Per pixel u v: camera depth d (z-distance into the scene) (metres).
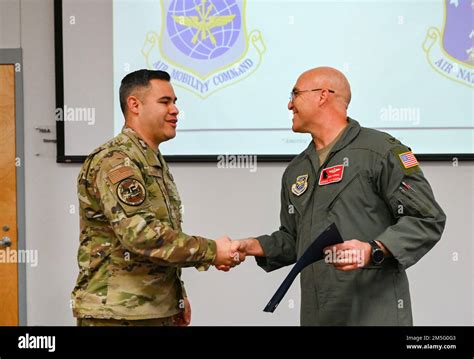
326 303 1.96
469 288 2.96
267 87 2.91
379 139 1.98
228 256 1.91
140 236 1.76
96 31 2.95
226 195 2.96
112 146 1.88
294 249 2.19
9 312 3.00
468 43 2.88
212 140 2.93
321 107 2.05
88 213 1.88
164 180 1.98
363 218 1.95
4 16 2.98
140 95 1.94
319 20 2.89
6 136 2.99
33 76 2.99
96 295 1.85
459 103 2.89
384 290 1.93
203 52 2.92
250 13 2.91
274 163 2.95
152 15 2.93
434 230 1.88
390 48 2.89
